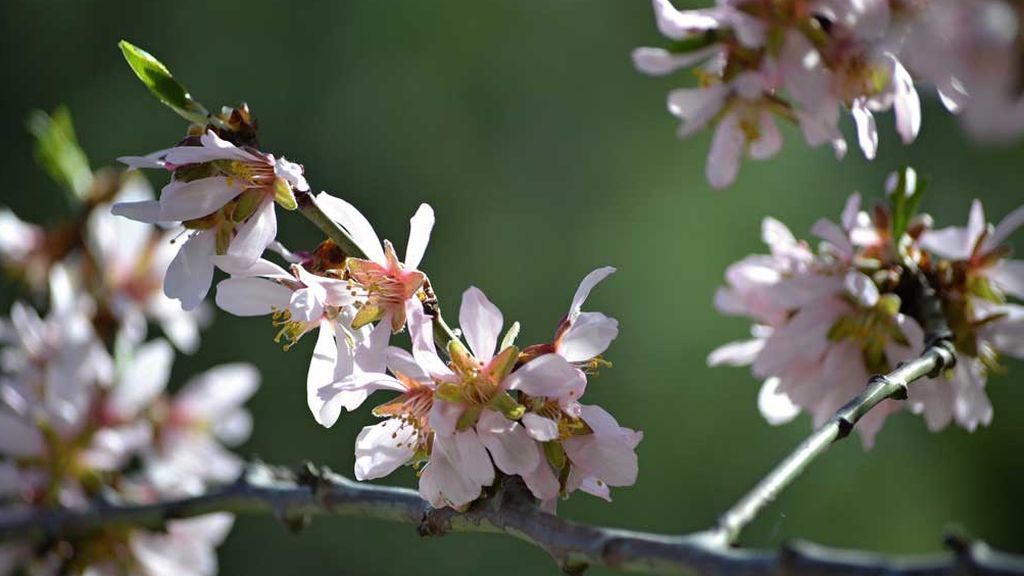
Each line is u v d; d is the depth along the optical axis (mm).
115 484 805
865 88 651
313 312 629
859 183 1877
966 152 1835
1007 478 1911
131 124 1903
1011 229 697
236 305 640
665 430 1805
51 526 775
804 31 650
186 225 642
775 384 720
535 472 622
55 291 816
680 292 1879
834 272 700
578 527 595
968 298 695
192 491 814
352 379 627
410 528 1753
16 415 796
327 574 1742
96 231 836
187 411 833
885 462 1846
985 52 614
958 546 547
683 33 664
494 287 1928
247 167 639
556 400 625
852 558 552
